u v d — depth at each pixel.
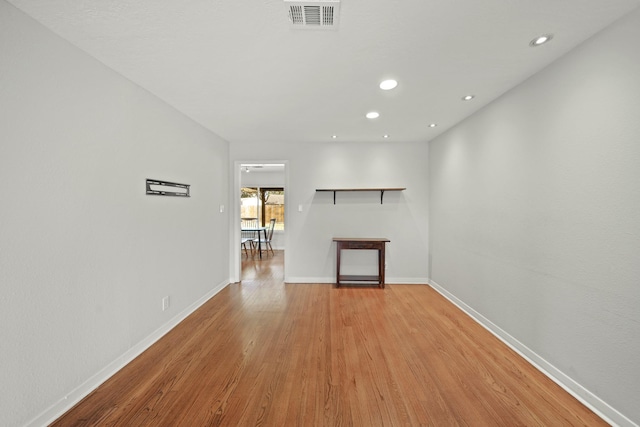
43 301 1.60
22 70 1.49
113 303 2.11
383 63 2.05
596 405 1.69
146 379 2.02
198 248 3.46
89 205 1.91
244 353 2.37
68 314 1.75
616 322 1.59
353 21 1.57
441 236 3.99
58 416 1.66
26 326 1.51
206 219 3.68
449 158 3.72
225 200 4.35
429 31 1.67
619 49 1.55
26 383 1.51
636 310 1.49
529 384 1.96
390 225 4.51
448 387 1.93
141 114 2.43
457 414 1.68
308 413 1.69
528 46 1.83
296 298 3.78
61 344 1.70
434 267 4.25
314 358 2.29
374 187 4.49
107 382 1.98
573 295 1.86
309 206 4.54
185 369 2.14
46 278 1.62
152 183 2.57
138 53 1.90
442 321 3.02
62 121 1.72
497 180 2.68
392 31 1.67
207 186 3.71
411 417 1.66
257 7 1.46
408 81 2.33
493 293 2.75
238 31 1.66
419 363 2.22
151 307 2.55
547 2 1.43
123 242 2.22
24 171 1.50
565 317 1.92
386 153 4.48
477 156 3.03
